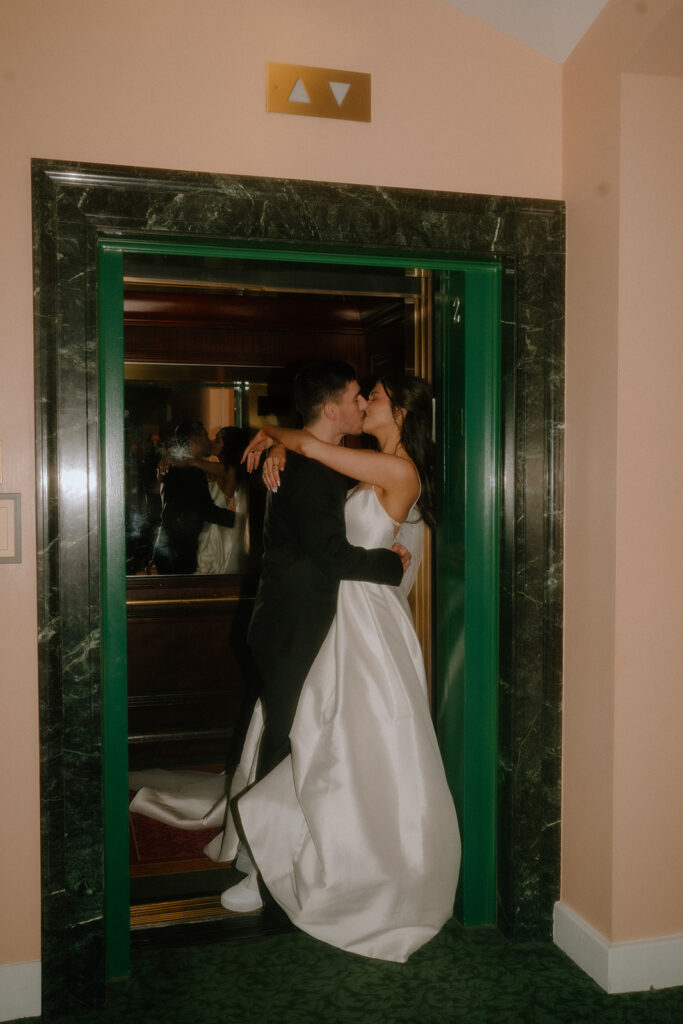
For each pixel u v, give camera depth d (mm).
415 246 2369
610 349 2277
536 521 2492
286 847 2424
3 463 2143
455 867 2463
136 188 2174
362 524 2592
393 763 2406
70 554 2172
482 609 2594
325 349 4359
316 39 2305
